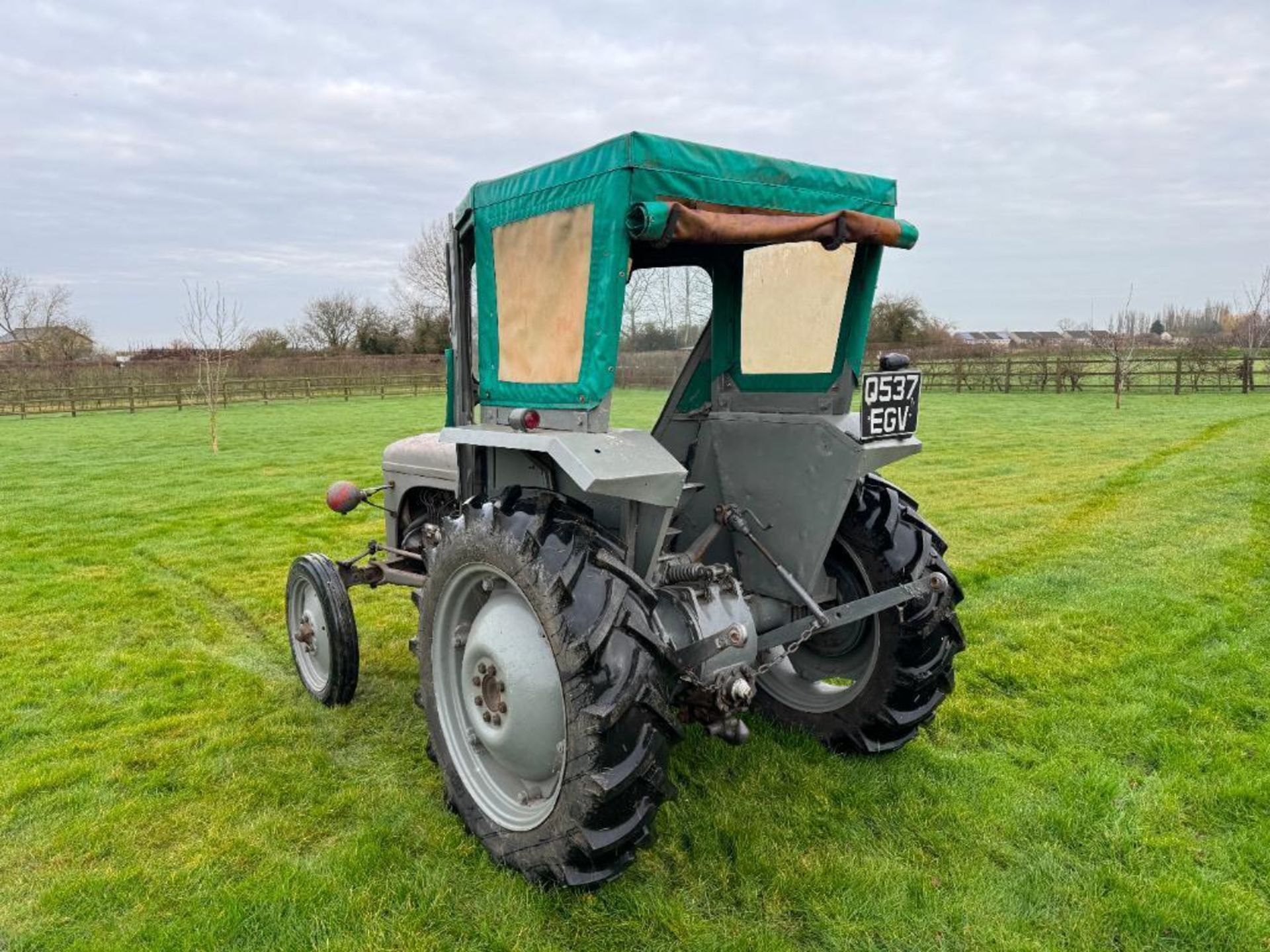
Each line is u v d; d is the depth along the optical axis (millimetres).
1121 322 29562
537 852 2373
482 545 2510
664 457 2359
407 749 3424
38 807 2996
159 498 9953
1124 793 3014
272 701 3939
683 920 2314
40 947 2262
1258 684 3984
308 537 7824
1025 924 2340
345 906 2395
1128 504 8547
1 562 6887
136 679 4270
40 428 18719
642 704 2160
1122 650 4445
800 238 2389
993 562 6363
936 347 33812
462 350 3082
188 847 2734
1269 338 27859
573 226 2379
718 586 2615
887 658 3012
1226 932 2311
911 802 2928
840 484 2777
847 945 2252
